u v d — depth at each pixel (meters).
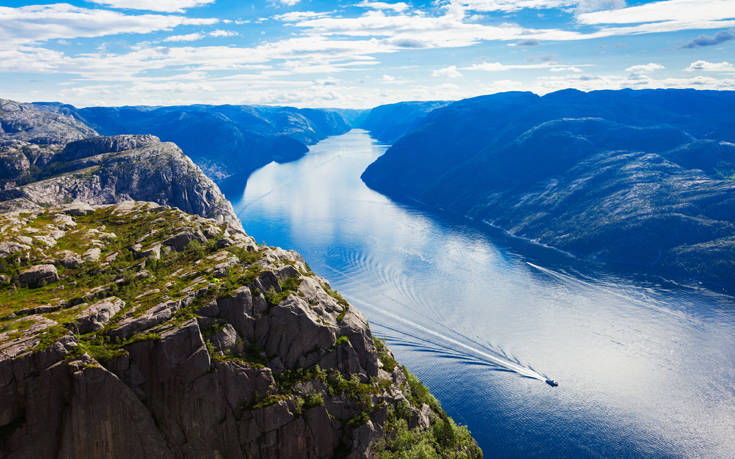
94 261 92.88
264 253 96.38
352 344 83.50
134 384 65.19
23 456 60.38
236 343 72.75
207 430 67.62
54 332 64.69
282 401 70.50
